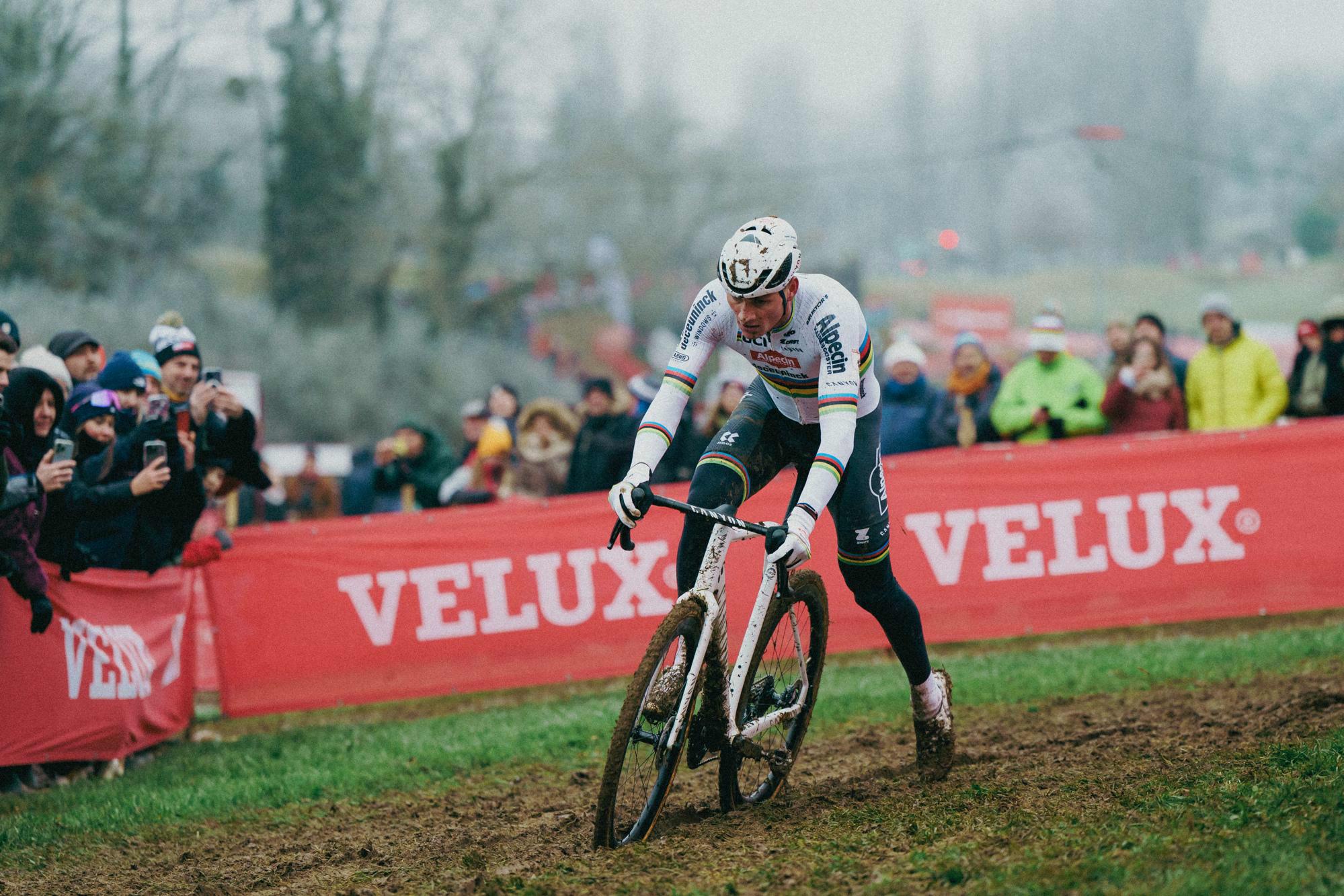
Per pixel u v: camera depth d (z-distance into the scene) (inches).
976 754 254.1
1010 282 4379.9
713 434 468.8
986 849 174.2
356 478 643.5
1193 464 395.5
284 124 1604.3
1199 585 394.3
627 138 2726.4
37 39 1302.9
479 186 1788.9
